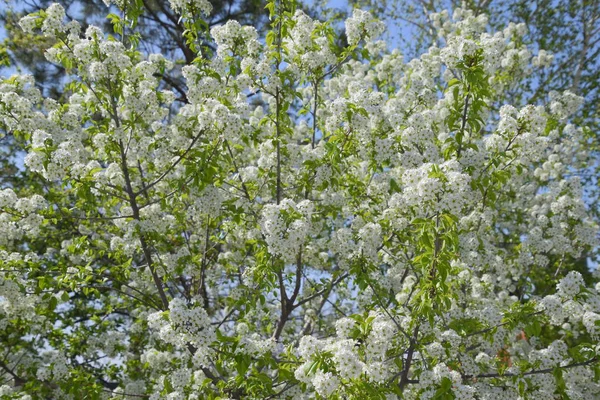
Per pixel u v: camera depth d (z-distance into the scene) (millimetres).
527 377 6160
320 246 8102
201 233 8930
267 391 5555
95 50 6473
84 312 11578
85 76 6848
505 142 6320
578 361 5812
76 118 7164
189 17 6867
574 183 9266
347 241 6422
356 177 7859
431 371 5477
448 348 6066
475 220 7305
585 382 6805
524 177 10727
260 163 7578
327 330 8688
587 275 12680
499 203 10453
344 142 6641
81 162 6973
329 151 6422
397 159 6758
